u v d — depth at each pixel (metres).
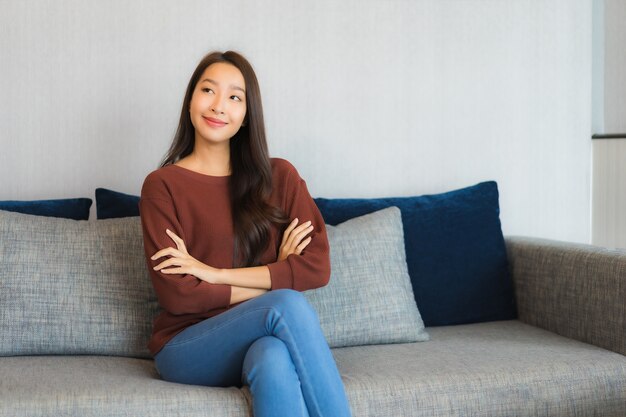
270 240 2.16
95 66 2.67
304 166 2.85
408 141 2.94
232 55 2.20
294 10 2.81
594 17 3.31
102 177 2.69
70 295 2.15
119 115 2.69
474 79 3.00
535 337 2.37
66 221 2.27
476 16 2.99
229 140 2.23
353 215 2.59
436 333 2.46
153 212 2.07
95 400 1.68
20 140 2.63
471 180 3.01
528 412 1.94
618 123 3.22
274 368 1.68
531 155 3.07
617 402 2.02
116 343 2.16
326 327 2.26
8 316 2.09
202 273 1.99
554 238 3.12
